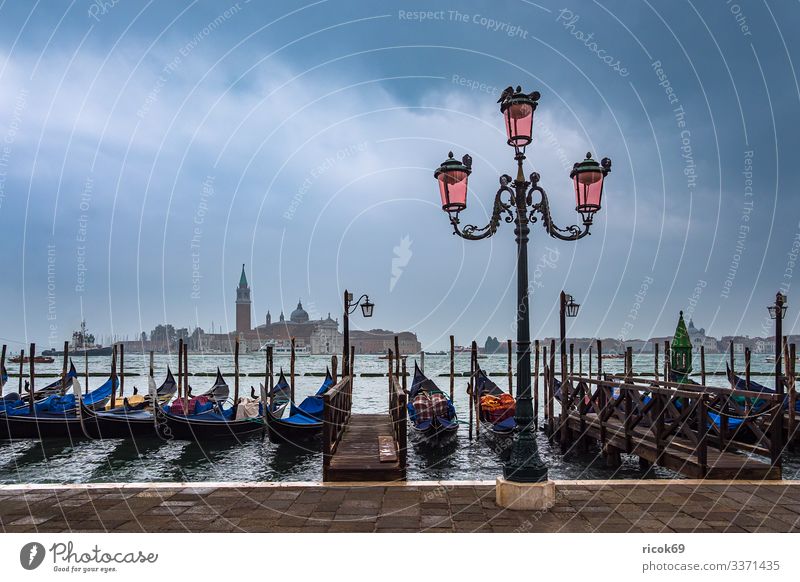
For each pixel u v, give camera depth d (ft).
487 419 58.80
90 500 21.29
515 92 21.34
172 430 60.44
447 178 21.81
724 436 32.37
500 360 303.89
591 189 22.17
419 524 19.06
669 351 70.59
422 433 55.52
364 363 278.67
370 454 31.58
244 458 53.78
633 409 44.21
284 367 240.32
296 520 19.39
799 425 47.65
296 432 57.26
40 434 60.75
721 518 19.61
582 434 47.91
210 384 154.51
